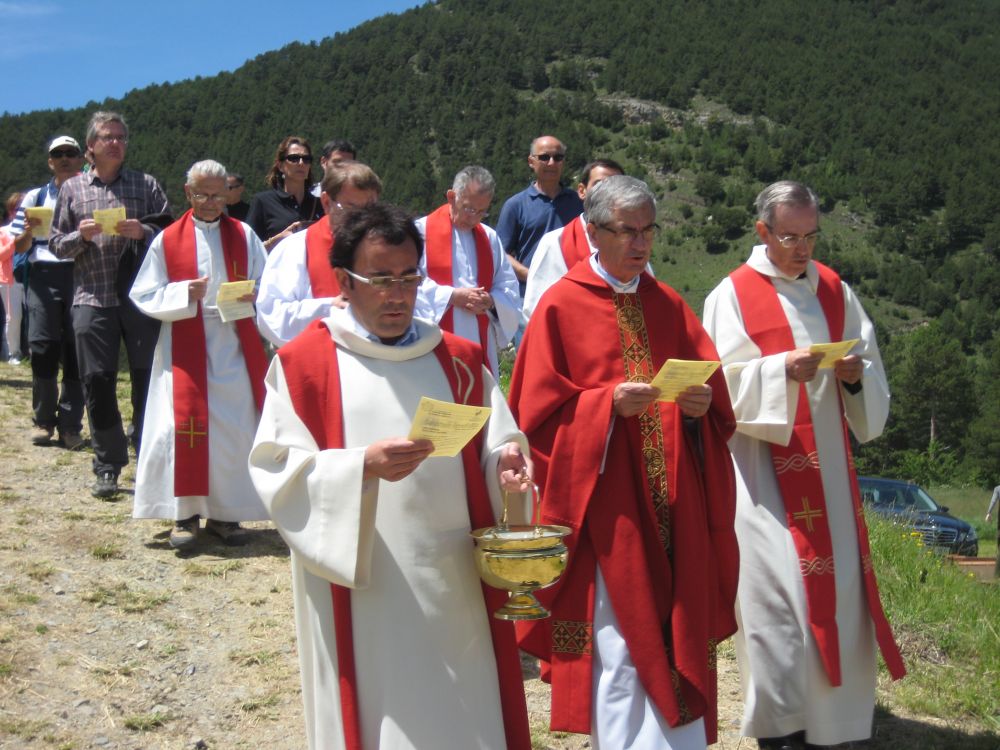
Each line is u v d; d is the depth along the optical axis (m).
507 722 3.18
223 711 4.58
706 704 3.62
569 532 3.22
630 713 3.61
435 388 3.21
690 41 190.12
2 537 6.04
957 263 116.19
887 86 173.75
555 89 179.12
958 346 68.25
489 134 159.12
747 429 4.60
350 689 3.04
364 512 2.99
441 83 173.88
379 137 159.50
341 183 5.31
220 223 6.34
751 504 4.63
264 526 6.80
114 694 4.60
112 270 6.69
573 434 3.82
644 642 3.64
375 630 3.05
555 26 196.88
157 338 6.82
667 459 3.84
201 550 6.18
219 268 6.25
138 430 7.02
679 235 132.38
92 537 6.20
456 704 3.04
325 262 5.54
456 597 3.12
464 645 3.10
